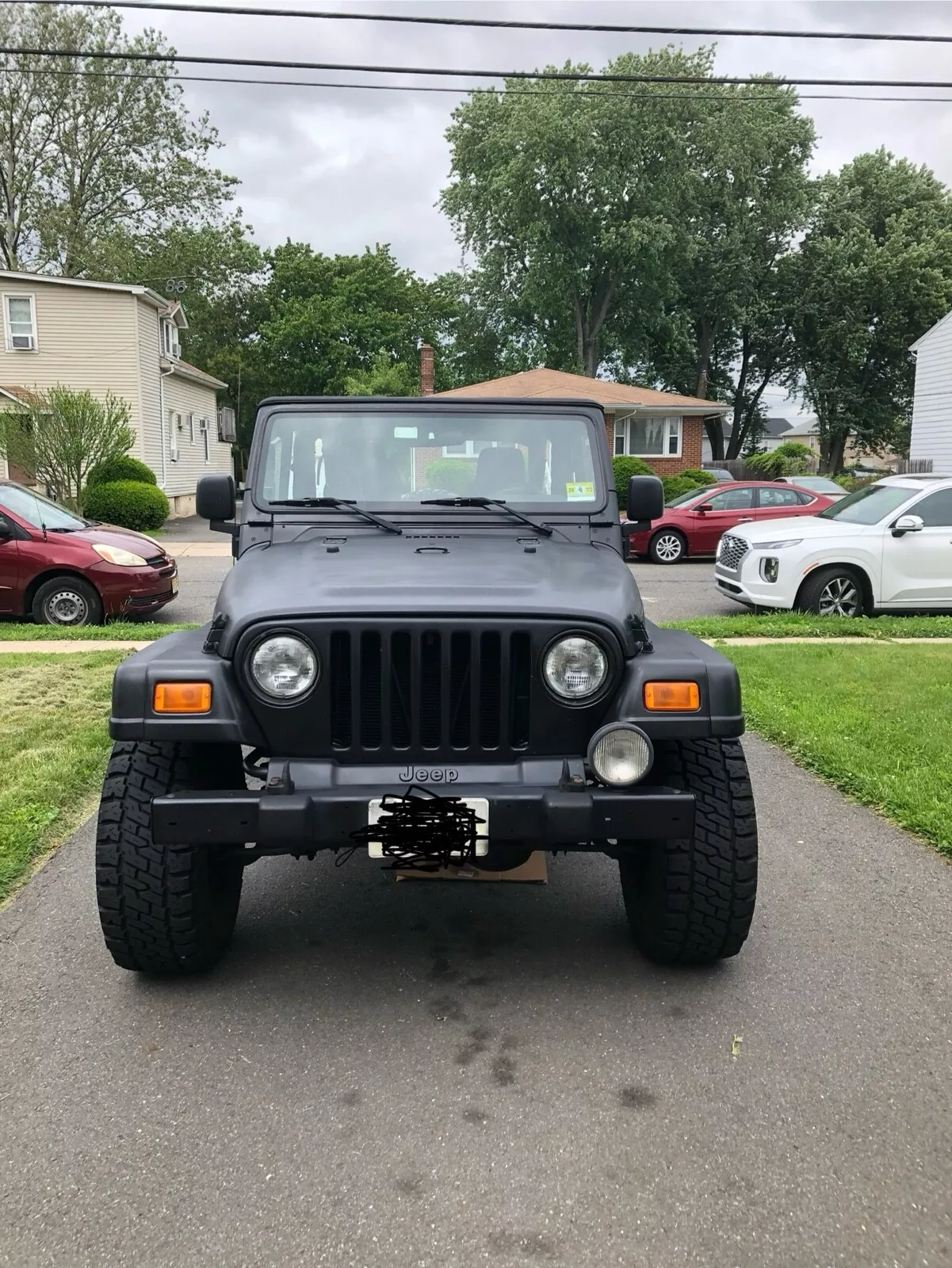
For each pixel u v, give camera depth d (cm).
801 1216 215
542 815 279
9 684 727
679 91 3941
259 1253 206
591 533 389
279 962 339
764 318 4559
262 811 273
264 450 397
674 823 278
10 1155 237
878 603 1027
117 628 951
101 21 4000
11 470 2514
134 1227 213
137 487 2152
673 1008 305
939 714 632
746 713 657
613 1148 239
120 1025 297
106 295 2616
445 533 383
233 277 5059
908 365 4509
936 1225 212
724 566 1124
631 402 2922
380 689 293
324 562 340
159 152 4256
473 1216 216
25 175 4088
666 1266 202
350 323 4841
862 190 4600
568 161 3847
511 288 4347
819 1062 275
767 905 381
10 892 392
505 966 336
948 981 321
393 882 413
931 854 434
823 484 2200
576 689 293
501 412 404
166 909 301
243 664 289
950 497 1034
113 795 304
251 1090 263
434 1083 266
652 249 3878
